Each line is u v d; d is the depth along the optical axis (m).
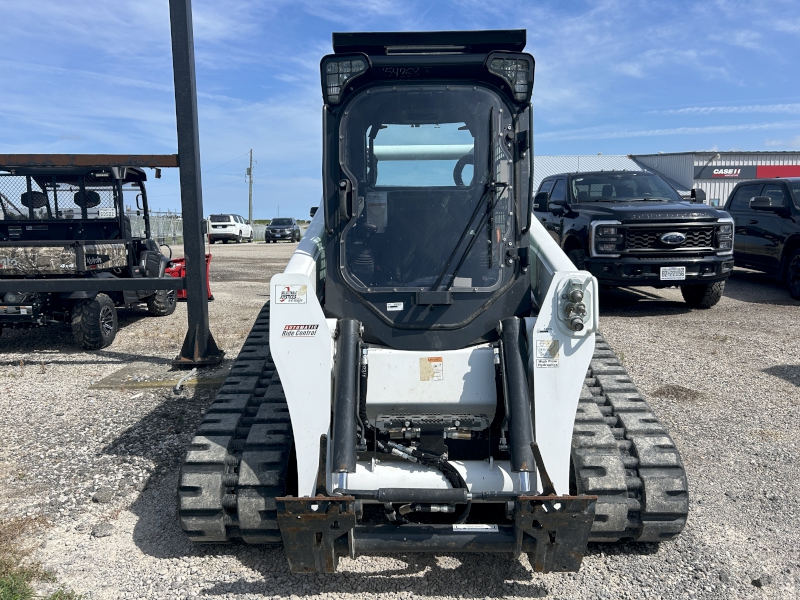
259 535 3.16
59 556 3.34
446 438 3.15
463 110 3.43
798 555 3.29
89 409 5.74
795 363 6.84
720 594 2.98
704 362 6.89
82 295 8.08
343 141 3.42
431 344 3.33
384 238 3.43
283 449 3.25
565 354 2.99
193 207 6.89
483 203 3.43
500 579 3.13
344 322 3.21
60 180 9.22
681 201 10.09
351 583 3.11
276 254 24.73
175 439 4.98
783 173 35.41
